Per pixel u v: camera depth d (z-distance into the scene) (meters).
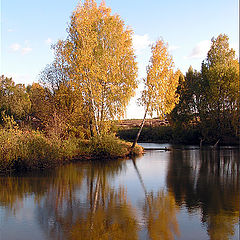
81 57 22.11
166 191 11.78
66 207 9.44
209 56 40.41
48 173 15.80
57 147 18.97
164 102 24.11
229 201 10.19
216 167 18.47
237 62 38.97
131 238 6.85
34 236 7.02
